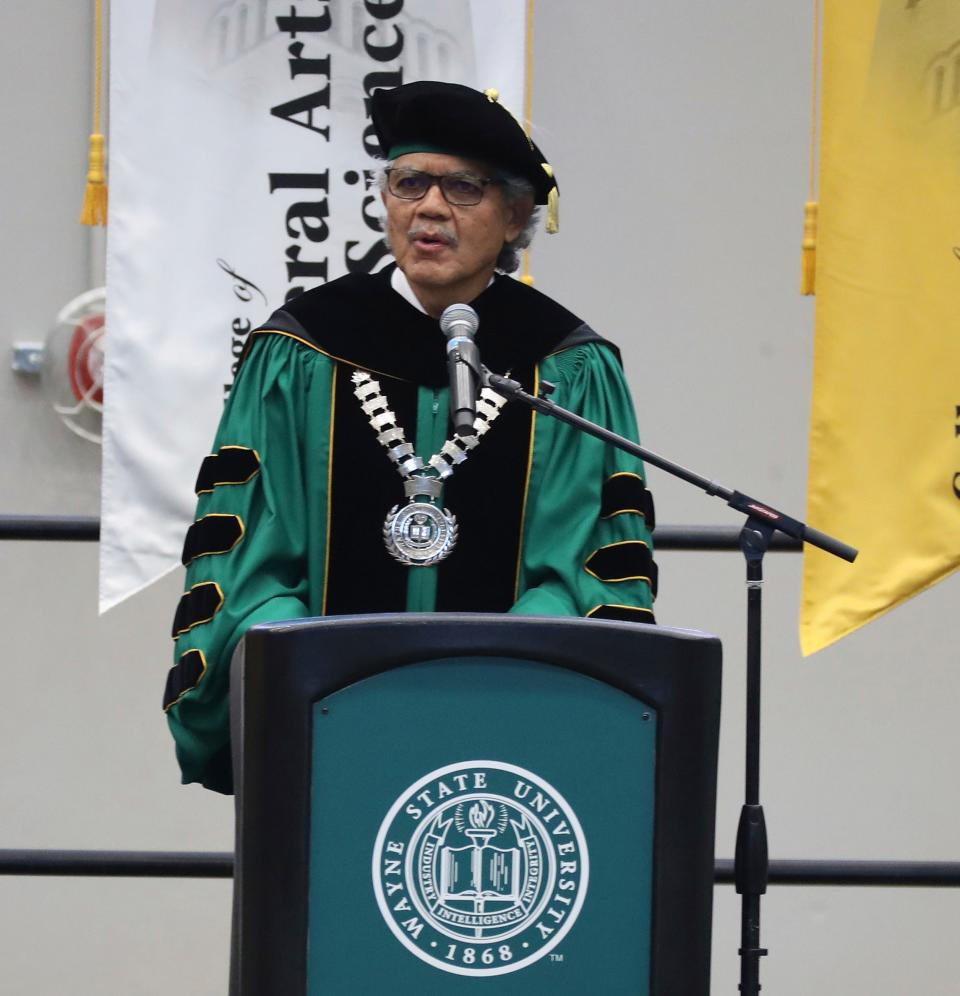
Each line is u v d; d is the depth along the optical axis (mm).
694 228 20859
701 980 9641
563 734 9523
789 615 21141
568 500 12695
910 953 21109
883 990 21062
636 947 9586
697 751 9586
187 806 20797
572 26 20688
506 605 12734
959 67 14406
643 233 20859
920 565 14492
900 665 21172
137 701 20828
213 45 15781
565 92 20719
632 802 9570
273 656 9328
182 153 15758
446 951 9477
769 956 21016
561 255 20797
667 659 9547
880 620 21250
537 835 9523
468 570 12703
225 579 12273
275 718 9344
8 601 20781
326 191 15852
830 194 14594
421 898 9461
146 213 15742
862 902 21078
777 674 21172
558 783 9531
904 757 21234
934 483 14500
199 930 20734
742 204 20875
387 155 12953
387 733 9430
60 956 20656
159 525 15742
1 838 20688
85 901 20703
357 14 15844
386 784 9438
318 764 9398
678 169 20828
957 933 21156
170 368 15742
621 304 20859
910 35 14453
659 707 9547
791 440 21000
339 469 12727
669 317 20891
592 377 13008
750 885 11328
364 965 9438
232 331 15812
